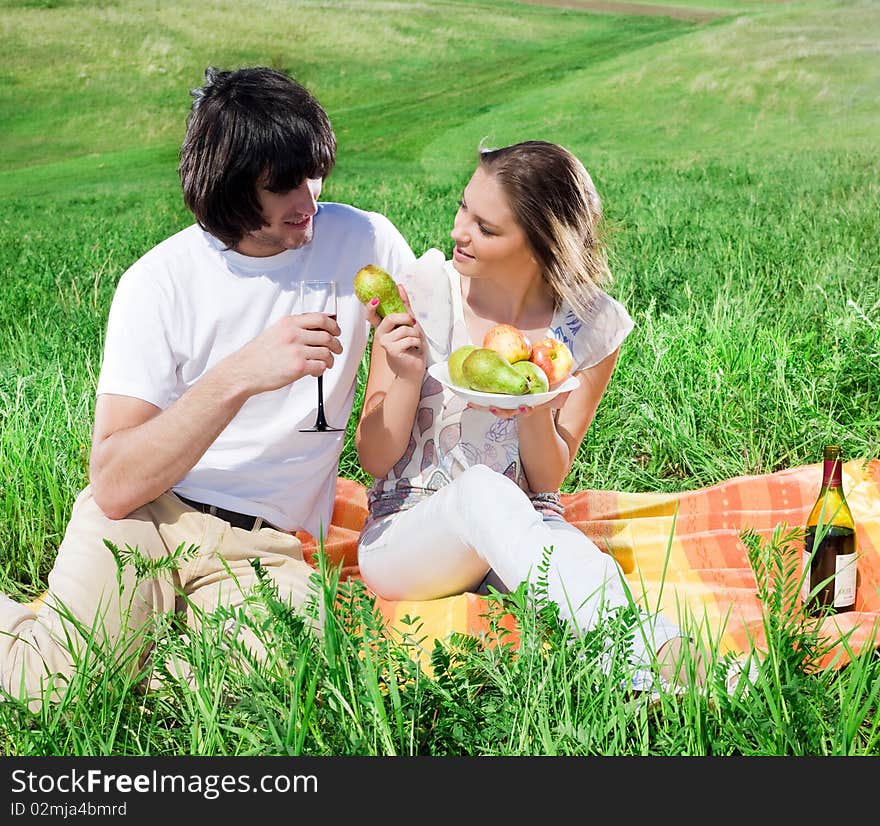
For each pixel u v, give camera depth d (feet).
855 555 10.59
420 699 8.00
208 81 9.77
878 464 12.76
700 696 7.98
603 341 10.61
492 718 8.04
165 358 9.98
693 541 12.07
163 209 46.34
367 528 10.64
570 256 10.10
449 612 9.56
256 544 10.05
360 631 8.84
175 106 74.08
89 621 9.42
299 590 9.80
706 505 12.84
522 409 9.40
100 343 19.53
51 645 9.26
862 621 9.68
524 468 10.53
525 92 78.79
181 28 83.35
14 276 28.55
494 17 94.07
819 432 14.57
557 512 10.66
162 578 9.73
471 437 10.39
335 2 91.40
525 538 8.87
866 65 77.25
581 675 8.07
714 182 45.01
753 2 96.89
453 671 8.10
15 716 8.54
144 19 81.61
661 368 16.08
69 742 8.38
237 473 10.21
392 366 9.98
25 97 73.41
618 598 8.54
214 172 9.45
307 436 10.37
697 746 7.86
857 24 85.10
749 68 78.43
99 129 70.44
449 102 77.61
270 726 7.66
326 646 7.92
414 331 9.84
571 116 72.79
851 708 7.93
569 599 8.54
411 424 10.22
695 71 79.00
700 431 15.10
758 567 8.75
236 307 10.14
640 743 7.95
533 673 8.05
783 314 19.24
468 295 10.54
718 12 94.48
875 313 18.24
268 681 8.07
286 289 10.24
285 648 8.05
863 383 15.62
